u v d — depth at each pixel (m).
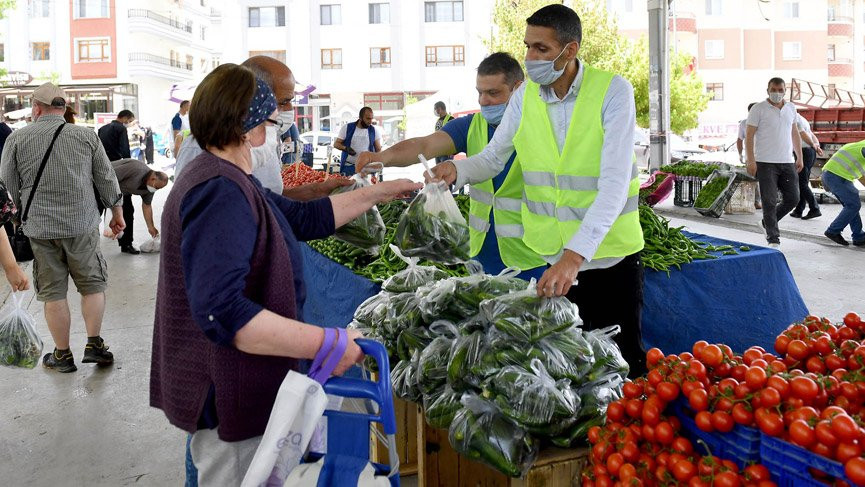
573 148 2.72
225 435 1.75
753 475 1.79
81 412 4.29
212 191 1.66
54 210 4.73
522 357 2.20
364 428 1.77
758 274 4.41
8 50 42.03
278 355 1.69
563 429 2.15
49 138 4.68
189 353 1.76
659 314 4.15
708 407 1.93
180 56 48.59
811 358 2.18
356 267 4.30
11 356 4.00
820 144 14.67
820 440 1.66
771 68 40.84
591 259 2.68
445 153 3.54
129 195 9.17
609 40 26.48
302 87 21.05
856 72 47.34
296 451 1.70
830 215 11.47
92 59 42.25
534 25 2.63
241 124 1.75
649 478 1.97
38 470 3.59
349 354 1.75
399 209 4.90
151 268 8.43
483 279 2.54
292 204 2.25
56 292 4.91
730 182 11.15
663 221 4.61
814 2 40.72
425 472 2.60
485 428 2.13
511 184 3.19
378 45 42.22
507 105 3.14
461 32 41.66
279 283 1.76
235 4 42.41
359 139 11.08
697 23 40.00
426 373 2.41
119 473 3.55
